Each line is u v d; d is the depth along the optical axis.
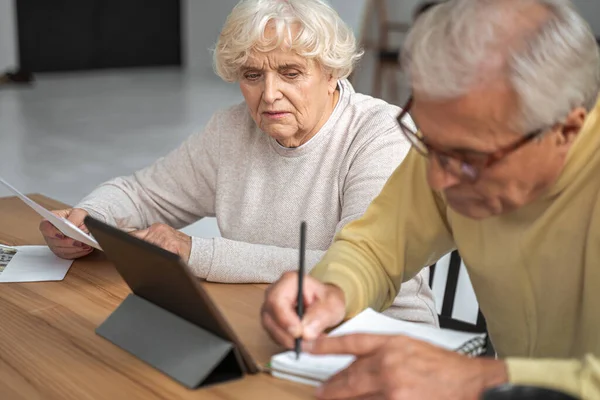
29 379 1.12
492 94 0.93
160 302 1.18
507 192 1.01
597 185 1.11
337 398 1.01
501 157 0.97
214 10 10.46
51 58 9.66
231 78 1.74
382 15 8.66
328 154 1.76
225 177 1.88
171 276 1.04
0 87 8.65
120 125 6.77
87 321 1.33
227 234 1.88
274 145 1.81
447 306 2.00
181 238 1.57
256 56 1.63
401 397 0.94
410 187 1.37
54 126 6.66
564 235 1.16
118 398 1.06
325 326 1.17
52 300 1.43
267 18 1.59
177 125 6.84
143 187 1.97
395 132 1.71
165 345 1.15
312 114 1.71
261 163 1.83
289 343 1.13
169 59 10.66
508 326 1.29
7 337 1.26
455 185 1.03
